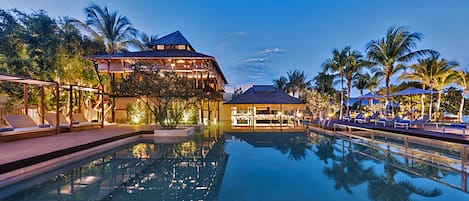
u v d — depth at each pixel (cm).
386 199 463
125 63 1994
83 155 815
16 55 1669
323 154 883
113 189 514
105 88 2064
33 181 566
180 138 1284
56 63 1797
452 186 534
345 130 1532
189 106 1677
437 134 1068
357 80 3103
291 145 1080
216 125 2128
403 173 634
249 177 602
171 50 2248
